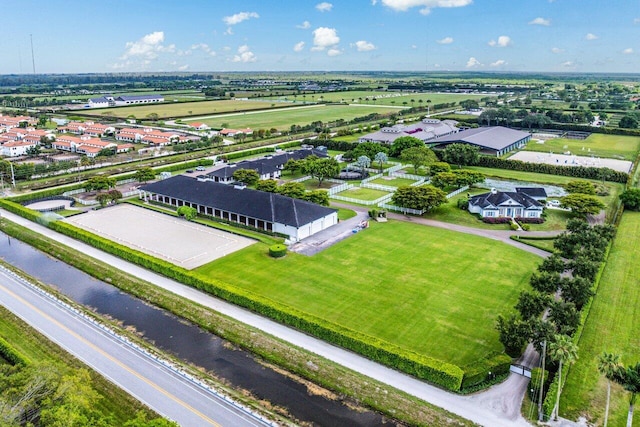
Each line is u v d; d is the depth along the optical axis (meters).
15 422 40.81
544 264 73.94
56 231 104.12
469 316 68.25
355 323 66.38
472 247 93.94
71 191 134.88
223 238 99.06
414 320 67.19
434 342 62.03
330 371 56.34
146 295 76.19
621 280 80.56
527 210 111.81
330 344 62.06
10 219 112.81
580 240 83.81
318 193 113.06
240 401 51.50
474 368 54.81
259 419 49.16
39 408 43.47
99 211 117.81
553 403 49.38
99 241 93.81
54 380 45.94
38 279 83.56
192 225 107.25
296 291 75.56
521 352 60.72
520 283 78.50
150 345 62.97
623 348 61.59
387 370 56.97
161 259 86.62
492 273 82.12
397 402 51.59
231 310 70.44
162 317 70.62
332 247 93.50
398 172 156.75
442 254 90.25
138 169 149.50
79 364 57.50
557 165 156.12
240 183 128.38
